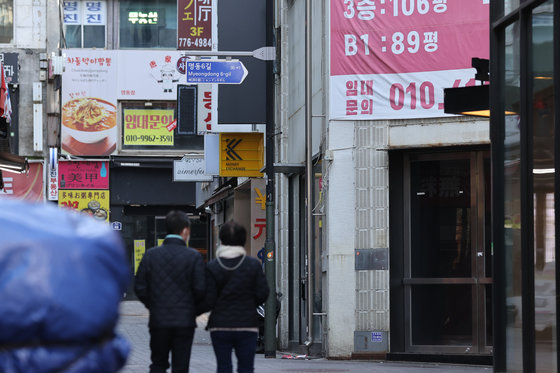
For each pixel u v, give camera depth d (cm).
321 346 2141
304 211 2414
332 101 2036
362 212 2011
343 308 2008
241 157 2741
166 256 1061
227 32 2419
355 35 2030
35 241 273
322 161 2100
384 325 1991
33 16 4819
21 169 2519
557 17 1202
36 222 281
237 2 2427
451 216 1978
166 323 1048
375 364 1881
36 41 4816
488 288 1944
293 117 2530
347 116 2023
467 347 1948
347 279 2011
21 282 267
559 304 1171
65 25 4950
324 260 2083
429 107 1969
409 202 2008
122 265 289
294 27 2527
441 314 1972
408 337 1986
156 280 1057
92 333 277
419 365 1873
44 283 269
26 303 266
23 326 266
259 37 2420
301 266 2428
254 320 1081
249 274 1073
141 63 4903
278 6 2745
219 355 1081
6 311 265
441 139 1947
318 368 1750
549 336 1207
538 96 1266
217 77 2180
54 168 4734
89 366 275
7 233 273
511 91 1363
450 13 1977
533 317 1257
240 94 2438
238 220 3309
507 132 1376
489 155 1950
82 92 4866
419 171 2006
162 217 5200
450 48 1967
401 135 1992
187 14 3691
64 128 4838
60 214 292
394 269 2005
